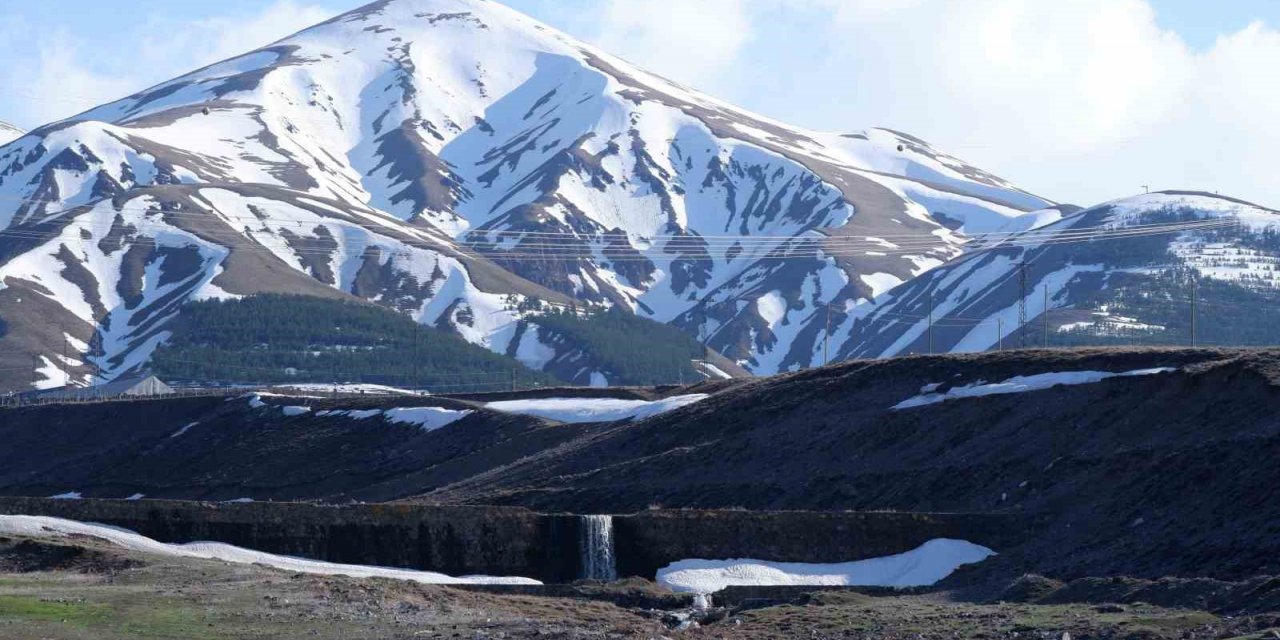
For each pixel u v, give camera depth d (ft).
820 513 264.11
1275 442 228.43
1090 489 256.73
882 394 362.94
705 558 264.11
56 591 202.28
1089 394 304.50
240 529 279.28
